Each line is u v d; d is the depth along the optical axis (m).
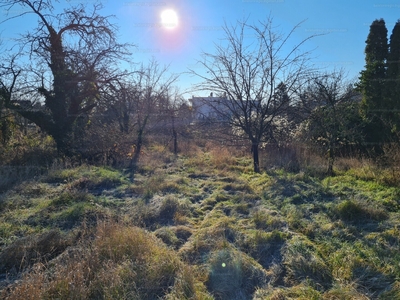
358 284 3.20
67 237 4.51
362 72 10.51
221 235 4.56
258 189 7.17
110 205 6.29
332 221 4.89
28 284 2.99
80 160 10.89
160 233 4.70
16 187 7.35
